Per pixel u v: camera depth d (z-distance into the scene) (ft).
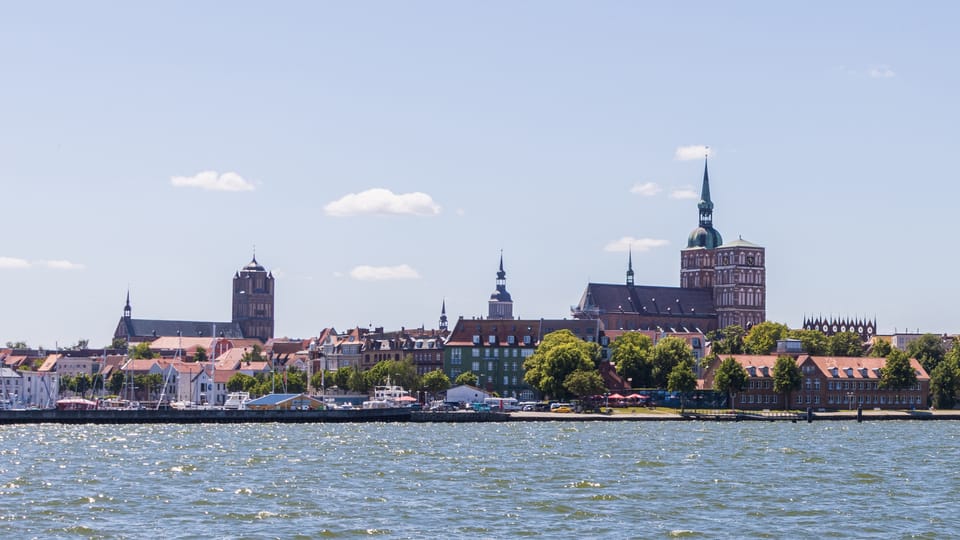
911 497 509.76
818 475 588.91
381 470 602.03
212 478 563.89
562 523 438.81
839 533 425.69
